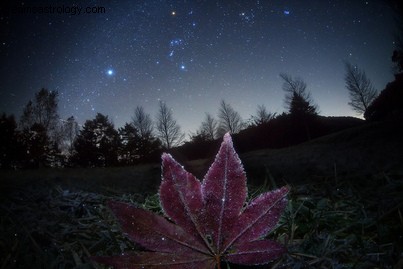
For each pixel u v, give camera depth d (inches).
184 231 81.6
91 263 116.7
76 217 215.0
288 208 167.5
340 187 241.9
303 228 150.3
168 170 84.4
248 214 84.1
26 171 756.6
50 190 299.9
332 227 154.0
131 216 80.8
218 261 80.8
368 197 201.6
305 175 359.3
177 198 83.2
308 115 1418.6
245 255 81.7
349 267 108.6
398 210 151.2
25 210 225.9
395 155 401.1
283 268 109.9
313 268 109.0
